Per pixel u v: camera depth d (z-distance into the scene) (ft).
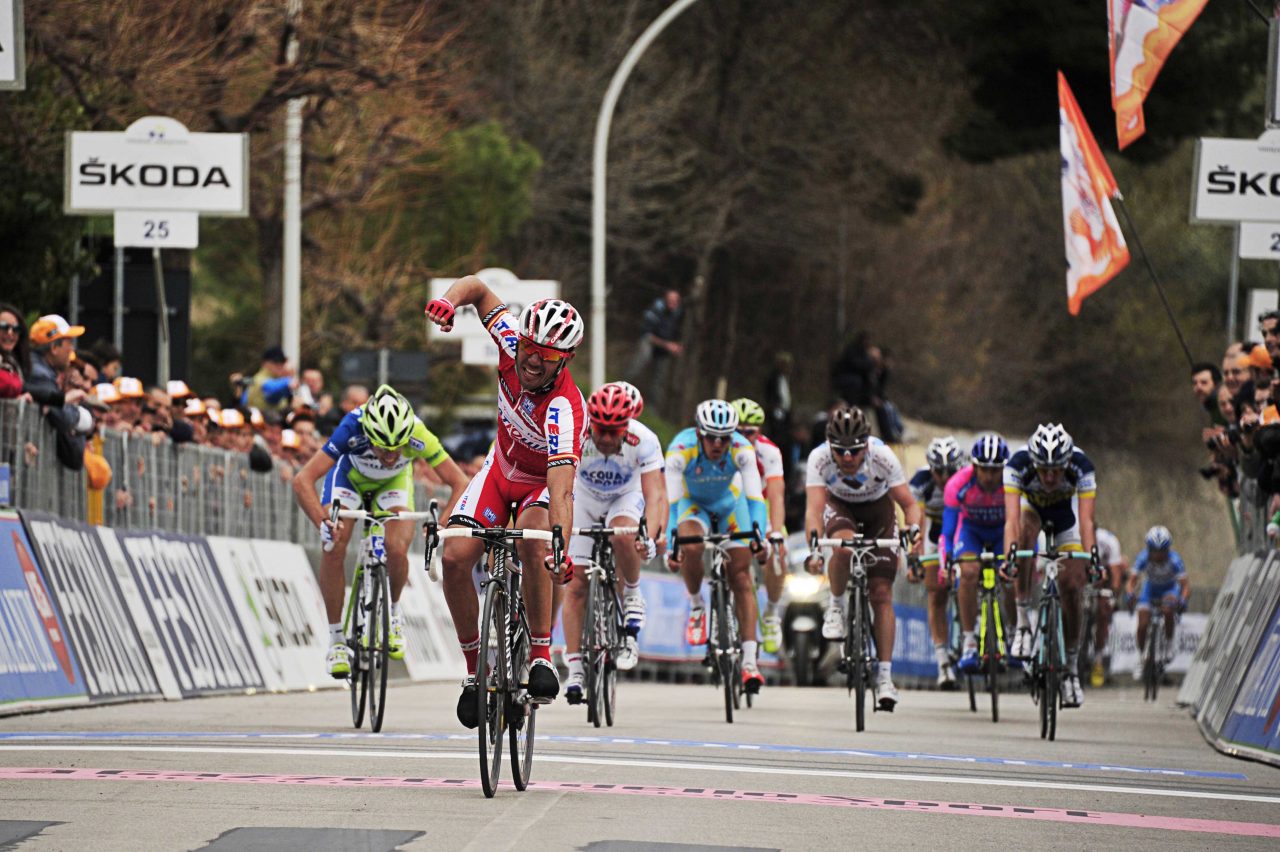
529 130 354.74
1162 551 236.63
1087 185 160.45
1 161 165.48
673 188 385.50
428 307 69.41
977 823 64.13
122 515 124.88
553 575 66.90
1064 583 116.67
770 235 406.21
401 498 105.09
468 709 67.36
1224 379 149.38
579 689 104.06
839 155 394.11
